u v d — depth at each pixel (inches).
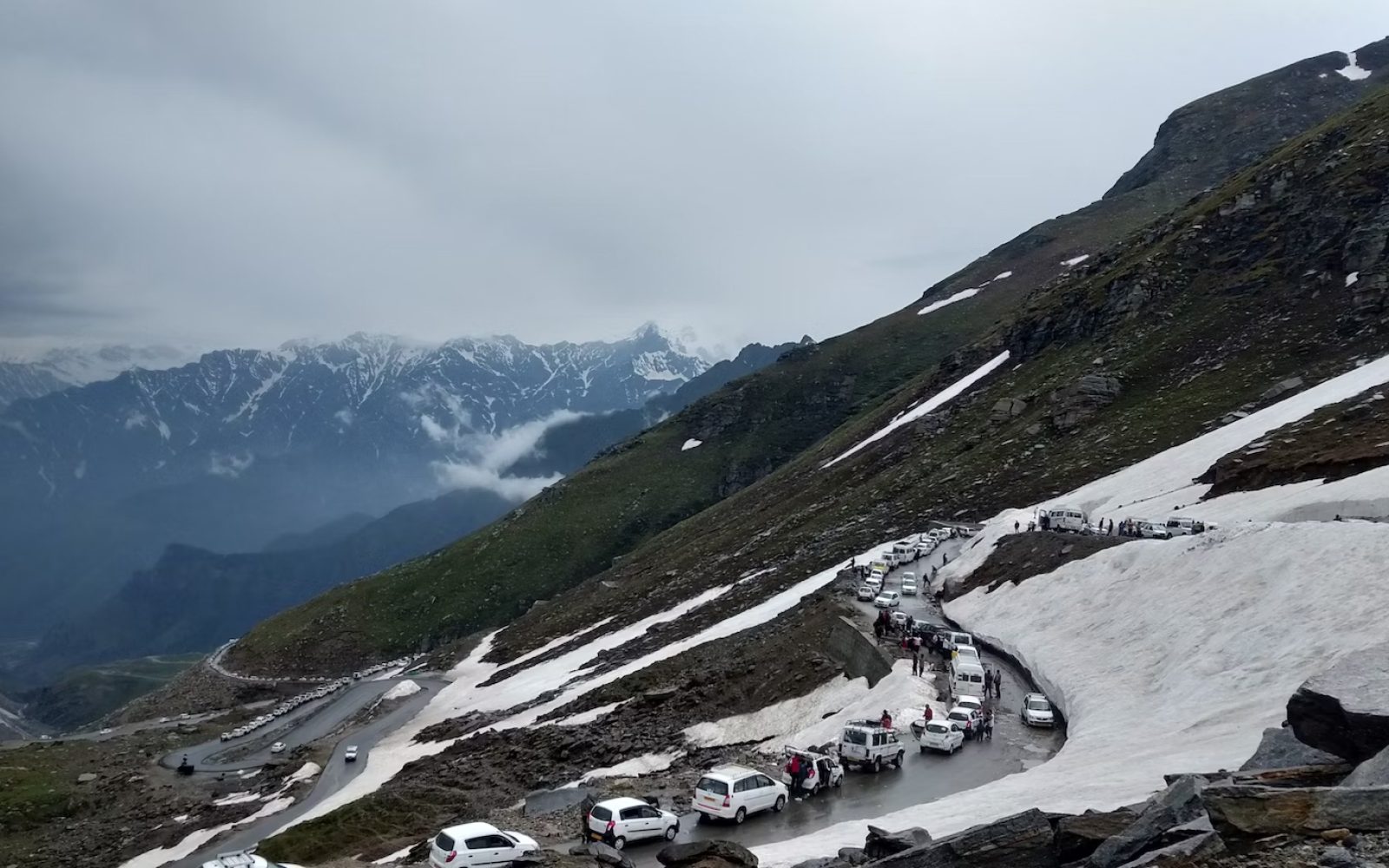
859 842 923.4
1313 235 4008.4
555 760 2108.8
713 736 1996.8
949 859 600.4
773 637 2532.0
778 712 2020.2
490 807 1798.7
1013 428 4220.0
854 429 6466.5
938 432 4872.0
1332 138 4562.0
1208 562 1598.2
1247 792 500.1
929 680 1781.5
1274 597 1338.6
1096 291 4916.3
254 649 6909.5
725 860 844.6
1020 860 584.4
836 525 4082.2
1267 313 3811.5
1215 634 1375.5
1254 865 456.1
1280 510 1996.8
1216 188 5467.5
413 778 2442.2
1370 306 3339.1
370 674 6003.9
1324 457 2206.0
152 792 3560.5
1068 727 1453.0
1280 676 1135.6
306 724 4557.1
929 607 2551.7
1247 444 2655.0
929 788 1253.7
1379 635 1074.1
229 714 5472.4
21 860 3014.3
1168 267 4598.9
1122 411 3718.0
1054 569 2203.5
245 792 3250.5
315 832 1918.1
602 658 3567.9
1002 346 5718.5
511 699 3516.2
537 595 7007.9
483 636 6003.9
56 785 3838.6
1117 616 1718.8
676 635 3395.7
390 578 7637.8
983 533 3006.9
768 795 1174.3
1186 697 1243.2
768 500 5708.7
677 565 5019.7
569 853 987.3
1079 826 571.8
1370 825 462.9
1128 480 2984.7
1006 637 2014.0
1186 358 3865.7
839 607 2504.9
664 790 1379.2
